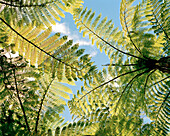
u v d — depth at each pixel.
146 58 2.21
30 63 1.79
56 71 1.87
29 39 1.67
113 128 2.09
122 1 2.22
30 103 2.03
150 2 2.26
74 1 1.69
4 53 1.76
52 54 1.80
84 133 1.87
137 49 2.27
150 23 2.30
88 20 2.21
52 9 1.64
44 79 2.12
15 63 1.94
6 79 1.89
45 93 2.14
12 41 1.66
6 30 1.60
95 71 2.24
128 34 2.27
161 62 2.02
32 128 1.95
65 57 1.84
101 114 2.21
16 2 1.51
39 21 1.61
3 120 1.81
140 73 2.28
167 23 2.23
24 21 1.57
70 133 1.77
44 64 1.84
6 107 1.94
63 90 2.18
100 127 2.05
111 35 2.28
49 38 1.71
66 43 1.80
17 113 1.96
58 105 2.22
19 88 1.97
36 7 1.58
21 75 1.98
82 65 1.92
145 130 2.23
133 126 2.19
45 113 2.09
